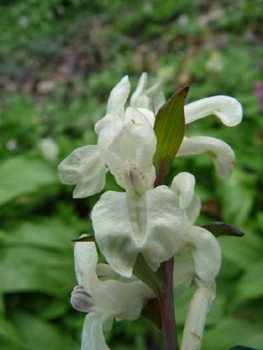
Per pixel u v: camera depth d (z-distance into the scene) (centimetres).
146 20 37
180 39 31
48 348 10
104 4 46
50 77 33
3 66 37
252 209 13
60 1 46
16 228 12
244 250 10
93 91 27
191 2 36
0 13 48
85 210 15
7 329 9
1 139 19
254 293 8
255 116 14
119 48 35
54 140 22
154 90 5
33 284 10
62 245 12
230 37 29
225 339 8
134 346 10
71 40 40
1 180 14
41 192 15
